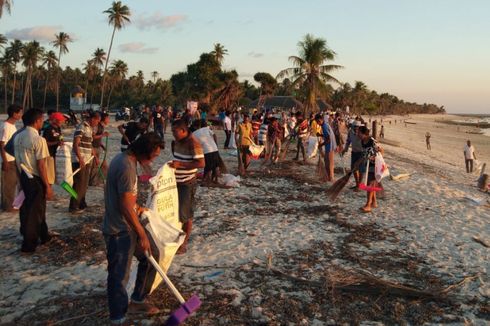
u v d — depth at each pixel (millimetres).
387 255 6062
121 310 3850
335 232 7082
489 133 88500
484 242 6781
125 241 3832
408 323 4188
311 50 28891
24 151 5609
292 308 4391
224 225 7250
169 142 21359
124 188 3689
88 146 7672
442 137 63344
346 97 106438
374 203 8891
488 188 12891
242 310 4324
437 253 6211
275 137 14281
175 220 4941
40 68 103750
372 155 8344
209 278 5062
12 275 5027
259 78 66188
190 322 4078
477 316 4355
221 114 24688
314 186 10828
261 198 9375
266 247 6199
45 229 5977
